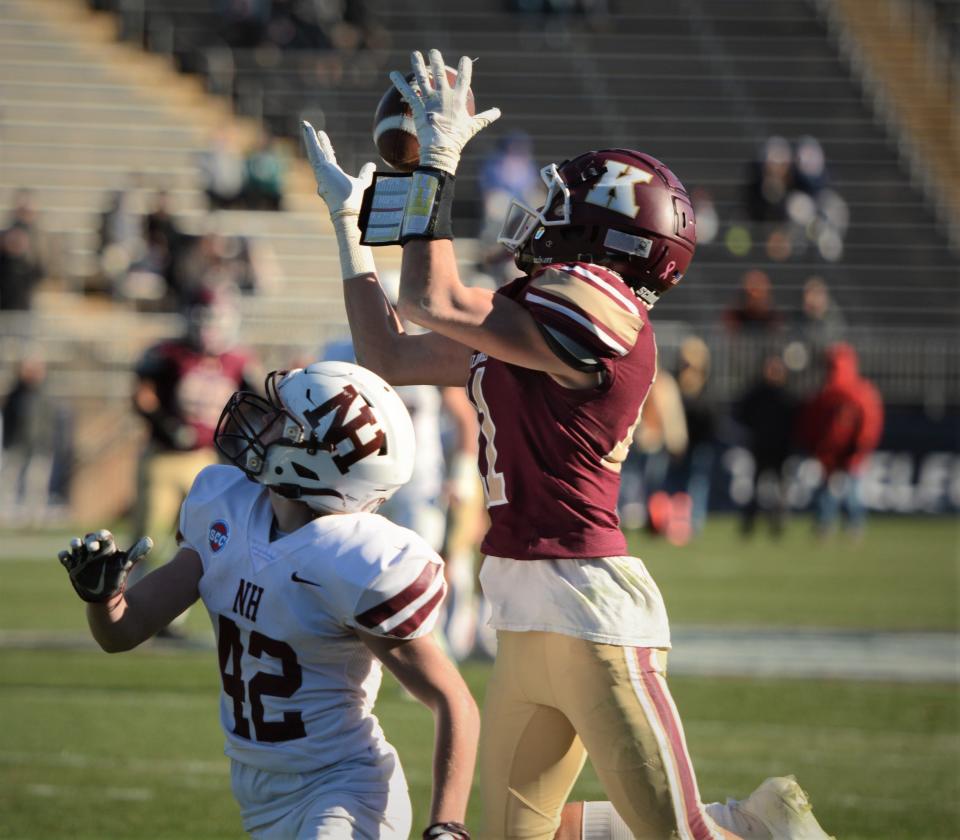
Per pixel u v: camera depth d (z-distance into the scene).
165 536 39.75
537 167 104.31
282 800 13.16
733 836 14.48
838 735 30.11
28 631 42.78
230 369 39.50
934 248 102.00
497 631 14.77
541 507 14.15
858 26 116.00
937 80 112.44
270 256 90.88
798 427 73.12
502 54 109.31
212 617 13.55
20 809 23.27
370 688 13.45
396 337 15.09
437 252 13.96
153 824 22.45
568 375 13.83
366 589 12.73
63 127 98.62
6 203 94.56
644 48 111.00
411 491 32.06
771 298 96.12
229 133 100.38
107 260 84.50
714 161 105.44
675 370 81.62
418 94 14.42
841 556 66.38
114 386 78.00
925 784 25.88
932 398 83.88
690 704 33.25
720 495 85.19
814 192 96.69
